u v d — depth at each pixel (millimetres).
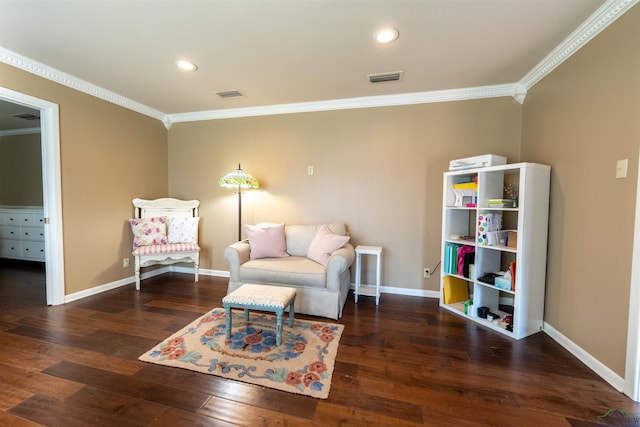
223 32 2016
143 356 1902
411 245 3244
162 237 3533
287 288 2324
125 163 3465
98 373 1720
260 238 3055
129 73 2691
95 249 3145
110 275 3320
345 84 2889
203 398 1525
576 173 2018
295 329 2332
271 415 1413
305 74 2670
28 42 2168
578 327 1963
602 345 1751
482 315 2518
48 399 1497
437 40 2094
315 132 3490
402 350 2027
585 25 1866
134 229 3396
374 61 2414
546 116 2418
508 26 1918
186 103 3512
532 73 2559
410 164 3205
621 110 1646
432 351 2020
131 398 1517
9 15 1826
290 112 3559
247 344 2074
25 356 1889
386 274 3328
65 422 1349
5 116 3990
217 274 3961
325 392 1575
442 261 2859
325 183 3480
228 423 1360
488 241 2475
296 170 3574
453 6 1727
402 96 3152
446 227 2848
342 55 2320
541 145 2490
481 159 2533
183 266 4125
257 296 2123
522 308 2207
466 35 2027
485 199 2545
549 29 1943
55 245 2744
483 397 1550
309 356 1929
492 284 2445
